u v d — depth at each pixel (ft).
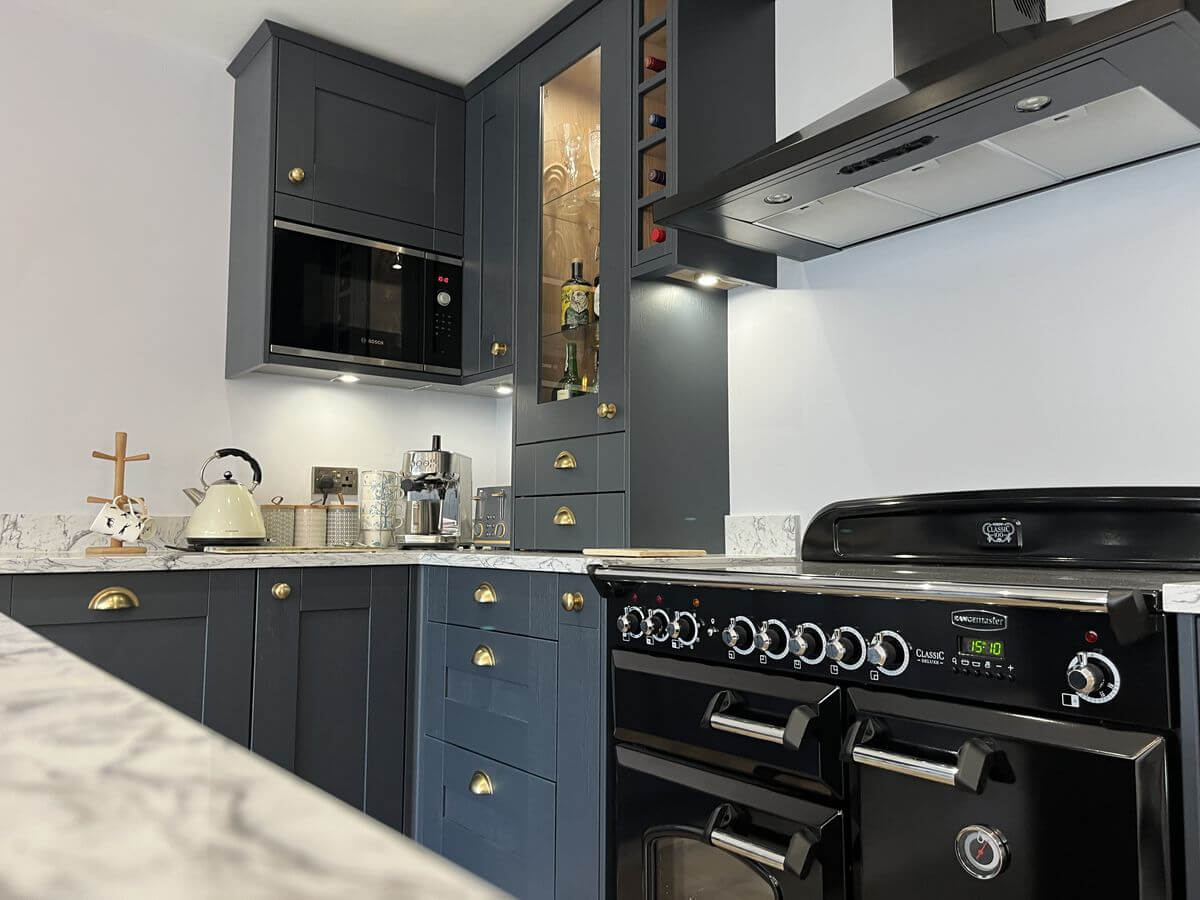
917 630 4.36
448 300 9.84
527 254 9.06
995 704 4.07
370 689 7.95
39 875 0.56
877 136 5.35
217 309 9.37
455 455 10.02
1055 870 3.77
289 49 9.00
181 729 1.01
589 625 6.48
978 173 6.03
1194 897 3.48
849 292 7.56
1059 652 3.86
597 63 8.44
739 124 7.93
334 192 9.14
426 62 9.70
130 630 6.80
